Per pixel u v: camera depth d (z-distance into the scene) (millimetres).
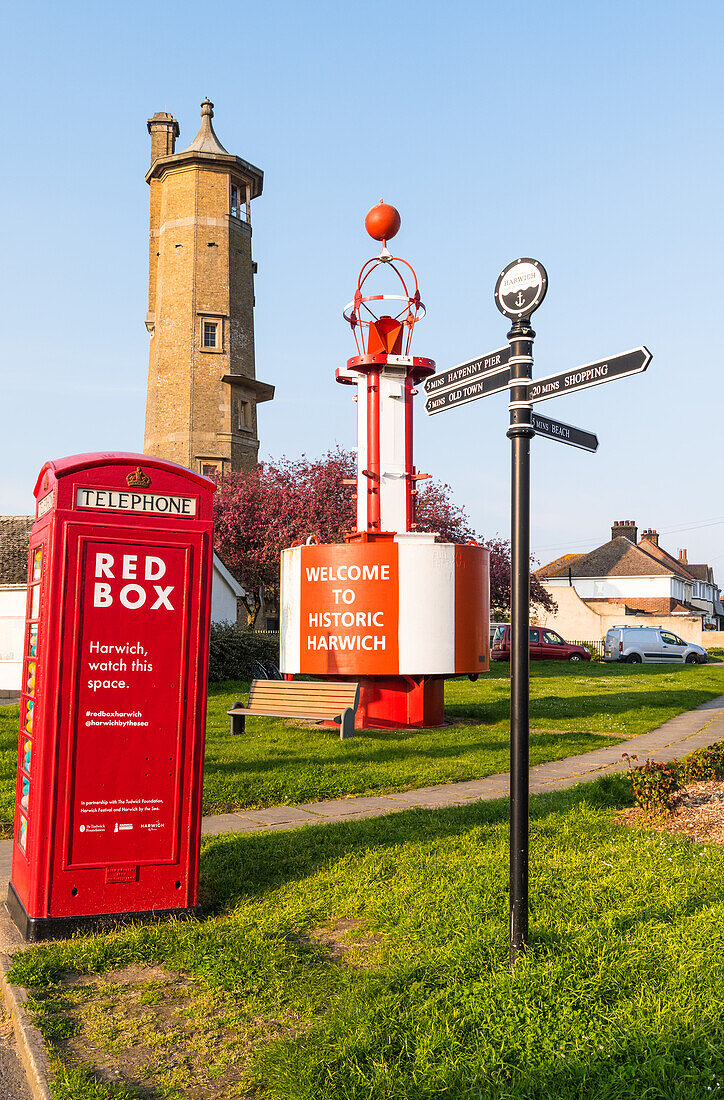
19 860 5680
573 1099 3186
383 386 14984
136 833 5398
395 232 15109
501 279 4621
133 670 5457
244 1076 3529
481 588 14859
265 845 7016
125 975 4602
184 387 46250
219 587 29094
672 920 4906
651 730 15148
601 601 70625
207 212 47375
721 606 98750
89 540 5410
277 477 38594
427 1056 3475
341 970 4504
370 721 14555
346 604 14344
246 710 13156
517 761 4387
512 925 4395
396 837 7188
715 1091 3160
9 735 12344
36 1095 3545
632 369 4012
